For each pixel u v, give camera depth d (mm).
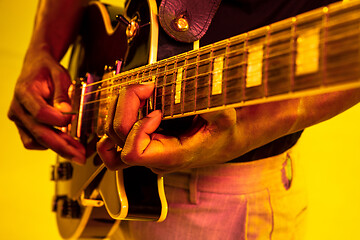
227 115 498
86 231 817
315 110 535
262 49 435
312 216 1297
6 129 1830
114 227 762
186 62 512
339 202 1299
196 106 493
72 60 1005
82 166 773
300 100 533
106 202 666
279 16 598
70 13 919
